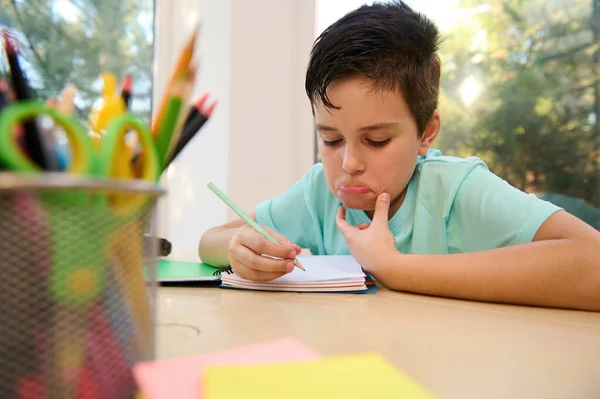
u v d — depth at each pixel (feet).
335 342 1.22
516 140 4.53
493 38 4.61
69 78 4.63
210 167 4.93
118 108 0.89
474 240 2.50
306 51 5.27
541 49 4.39
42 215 0.72
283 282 2.01
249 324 1.40
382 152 2.36
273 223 3.27
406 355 1.13
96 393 0.76
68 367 0.73
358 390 0.78
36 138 0.75
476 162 2.78
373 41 2.30
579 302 1.69
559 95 4.32
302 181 3.39
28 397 0.71
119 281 0.81
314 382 0.80
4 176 0.65
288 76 5.18
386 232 2.28
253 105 4.91
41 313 0.72
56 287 0.73
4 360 0.71
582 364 1.09
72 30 4.73
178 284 2.16
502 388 0.94
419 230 2.68
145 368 0.84
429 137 2.74
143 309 0.89
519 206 2.32
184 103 0.95
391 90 2.28
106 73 0.95
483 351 1.17
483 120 4.68
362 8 2.62
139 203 0.83
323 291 1.98
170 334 1.28
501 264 1.80
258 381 0.79
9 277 0.71
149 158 0.86
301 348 0.99
